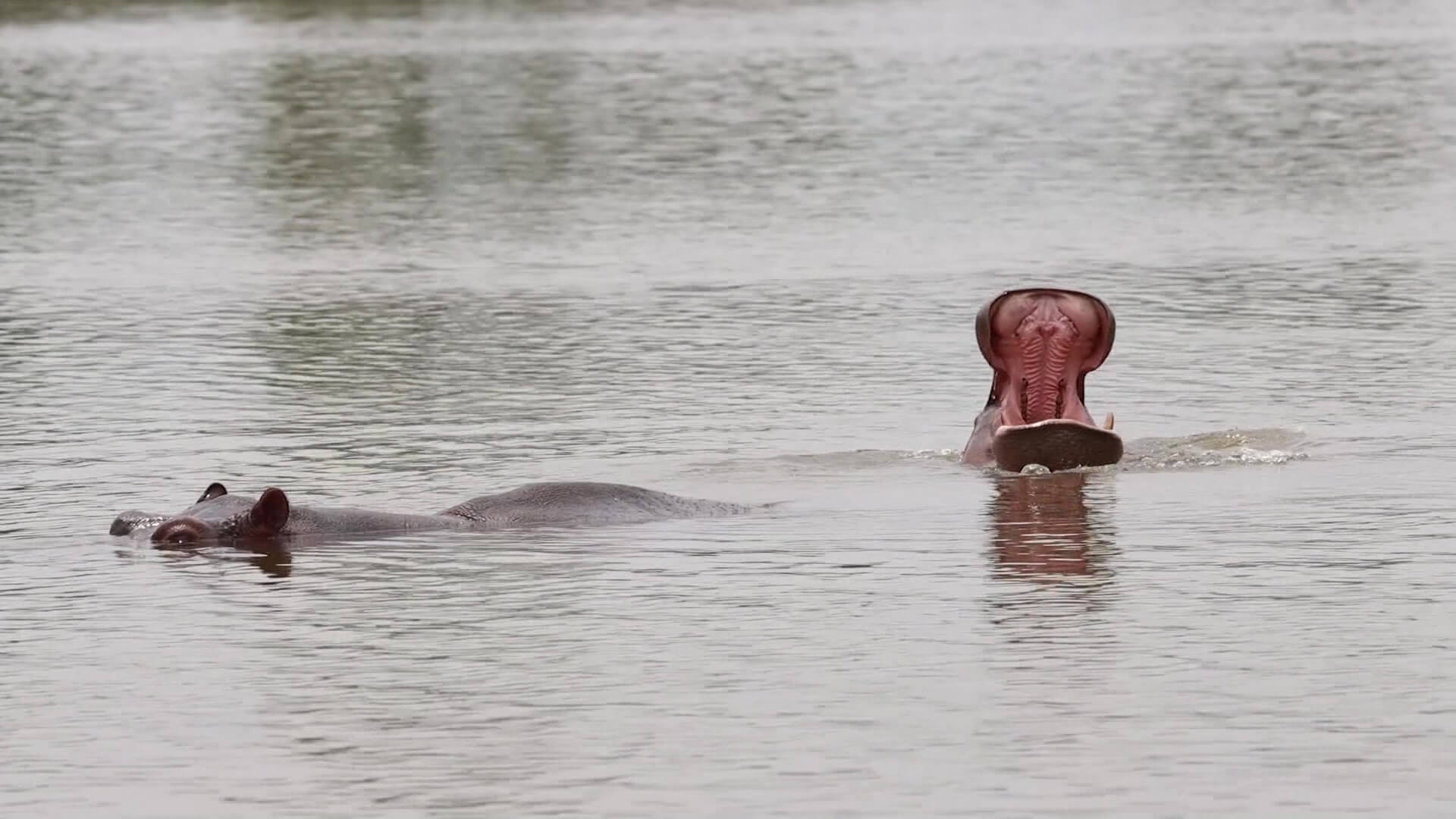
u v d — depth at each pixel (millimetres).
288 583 54250
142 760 40719
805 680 44938
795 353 93312
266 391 85062
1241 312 102500
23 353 95000
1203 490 64688
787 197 150875
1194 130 188250
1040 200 147500
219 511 59969
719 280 115625
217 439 75375
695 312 104938
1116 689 43906
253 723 42781
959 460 70500
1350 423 76062
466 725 42344
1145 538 58156
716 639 48406
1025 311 69188
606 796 38188
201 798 38625
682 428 76812
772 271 118938
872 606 51188
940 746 40469
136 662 47250
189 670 46562
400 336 98812
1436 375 85312
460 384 86438
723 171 166000
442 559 56688
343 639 48812
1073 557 56000
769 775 39094
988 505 63031
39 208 149750
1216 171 162250
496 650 47750
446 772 39625
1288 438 72938
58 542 59531
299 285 115438
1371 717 41688
